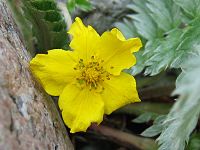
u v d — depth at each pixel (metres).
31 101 0.06
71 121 0.07
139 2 0.10
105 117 0.10
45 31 0.08
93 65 0.08
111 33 0.07
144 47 0.09
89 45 0.07
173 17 0.09
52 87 0.07
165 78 0.11
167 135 0.07
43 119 0.06
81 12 0.10
